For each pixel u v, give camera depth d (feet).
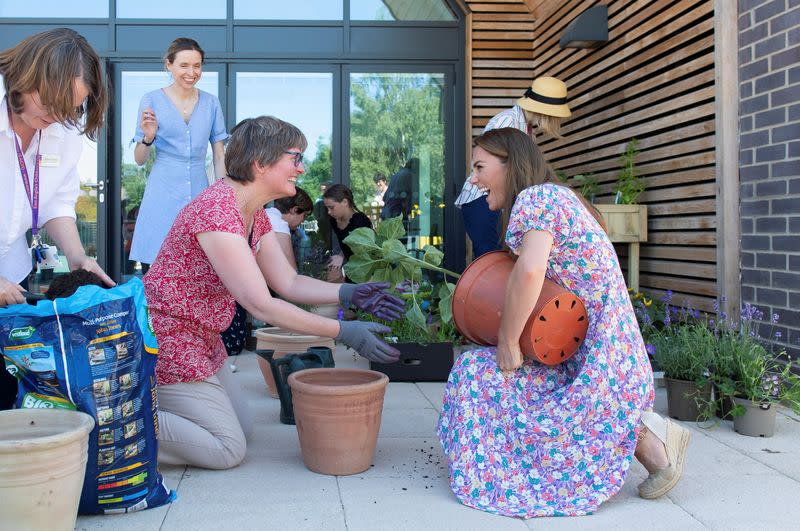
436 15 22.86
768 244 12.85
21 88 7.16
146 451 7.48
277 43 22.34
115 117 21.72
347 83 22.53
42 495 6.09
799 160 12.09
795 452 9.64
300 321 8.18
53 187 8.77
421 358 13.85
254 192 8.65
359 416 8.54
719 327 12.42
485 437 7.89
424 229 23.02
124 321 7.27
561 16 20.77
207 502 7.75
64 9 21.66
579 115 20.18
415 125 22.85
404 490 8.15
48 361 6.96
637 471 8.87
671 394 11.32
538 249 7.54
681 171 15.51
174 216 15.24
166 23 21.90
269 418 11.28
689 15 14.96
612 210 16.35
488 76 22.76
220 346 9.59
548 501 7.67
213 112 15.75
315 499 7.85
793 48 12.18
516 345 7.77
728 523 7.29
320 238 22.50
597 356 7.75
